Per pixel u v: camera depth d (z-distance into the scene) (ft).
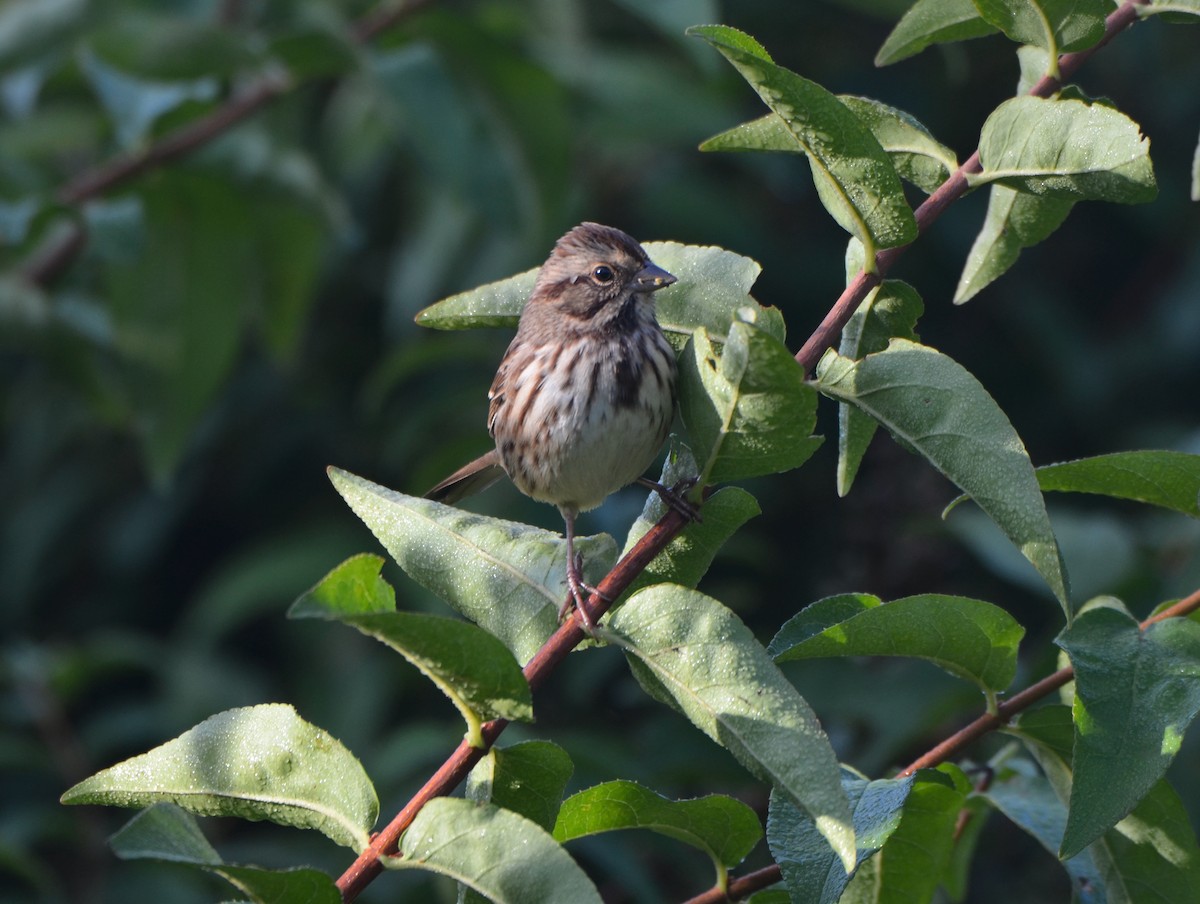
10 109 40.45
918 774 17.33
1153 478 18.48
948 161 17.90
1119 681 15.85
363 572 15.03
